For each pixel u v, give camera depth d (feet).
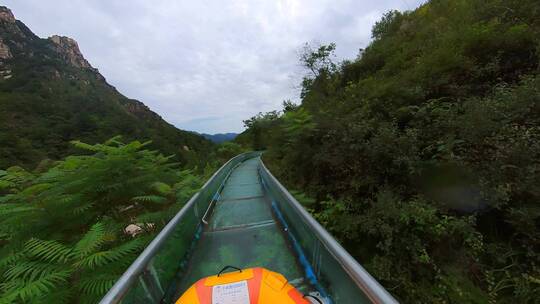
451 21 27.63
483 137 11.35
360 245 14.12
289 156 26.45
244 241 10.07
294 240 9.37
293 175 26.05
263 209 14.58
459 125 12.47
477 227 11.10
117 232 9.80
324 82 52.29
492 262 10.04
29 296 5.75
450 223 10.53
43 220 9.01
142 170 13.82
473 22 21.45
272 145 37.55
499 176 10.00
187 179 15.71
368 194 16.40
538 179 8.95
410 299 10.73
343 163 18.16
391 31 49.11
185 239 8.75
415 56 27.96
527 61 14.96
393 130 15.26
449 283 9.89
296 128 23.65
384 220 12.52
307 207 19.04
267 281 4.64
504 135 10.61
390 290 11.34
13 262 7.20
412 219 11.51
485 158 11.12
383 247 11.75
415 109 17.10
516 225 9.62
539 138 9.86
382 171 15.62
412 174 13.74
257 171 33.50
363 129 17.11
